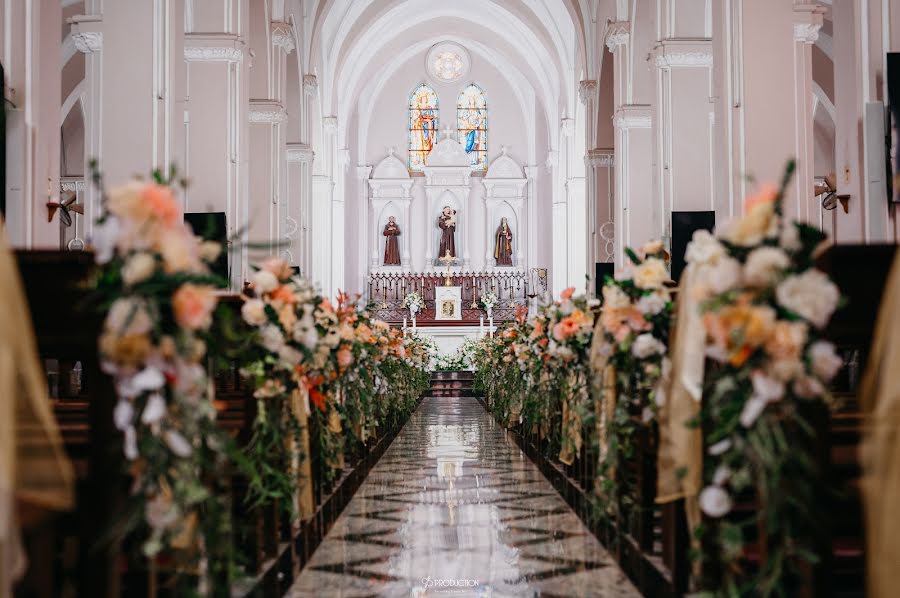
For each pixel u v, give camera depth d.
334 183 30.69
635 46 18.84
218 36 14.39
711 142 15.18
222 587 4.65
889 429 3.34
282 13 19.27
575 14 23.84
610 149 23.25
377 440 14.45
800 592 4.18
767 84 11.35
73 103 24.91
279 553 6.78
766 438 3.93
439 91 36.62
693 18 15.20
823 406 4.09
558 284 31.77
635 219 18.77
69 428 5.26
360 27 28.94
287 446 6.74
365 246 35.69
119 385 3.72
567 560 6.74
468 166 35.66
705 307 4.00
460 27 34.19
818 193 16.62
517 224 35.84
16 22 8.80
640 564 6.21
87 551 3.76
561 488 9.95
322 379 7.95
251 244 4.17
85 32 11.20
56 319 3.85
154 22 11.23
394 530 7.91
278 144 18.86
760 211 3.98
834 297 3.79
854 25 9.55
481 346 24.84
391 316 33.97
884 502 3.35
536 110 35.84
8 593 3.09
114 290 3.71
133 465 3.81
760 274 3.84
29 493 3.24
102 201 3.82
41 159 9.63
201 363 4.59
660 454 5.20
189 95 14.43
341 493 9.64
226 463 4.77
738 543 4.09
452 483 10.73
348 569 6.47
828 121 26.70
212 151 14.38
